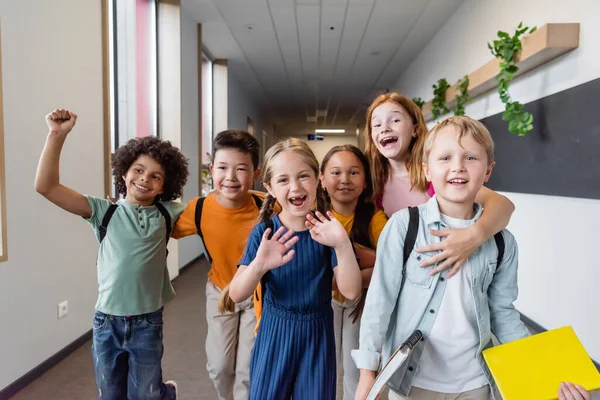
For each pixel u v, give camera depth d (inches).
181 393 89.1
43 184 57.6
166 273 68.5
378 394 38.6
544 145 117.0
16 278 89.3
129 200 65.8
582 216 102.5
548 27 101.9
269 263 44.0
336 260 47.4
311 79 339.3
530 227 128.3
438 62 224.4
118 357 63.0
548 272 118.3
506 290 45.9
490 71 135.4
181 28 197.0
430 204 46.3
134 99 175.3
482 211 46.7
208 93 283.4
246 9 199.5
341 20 210.4
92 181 116.1
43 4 96.2
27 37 91.3
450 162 41.9
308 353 47.0
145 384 63.6
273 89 380.8
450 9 195.2
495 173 150.9
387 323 44.7
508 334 44.8
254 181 67.5
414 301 44.7
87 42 113.7
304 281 47.3
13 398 86.5
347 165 58.6
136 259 62.0
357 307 58.4
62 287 105.3
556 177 110.8
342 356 61.5
